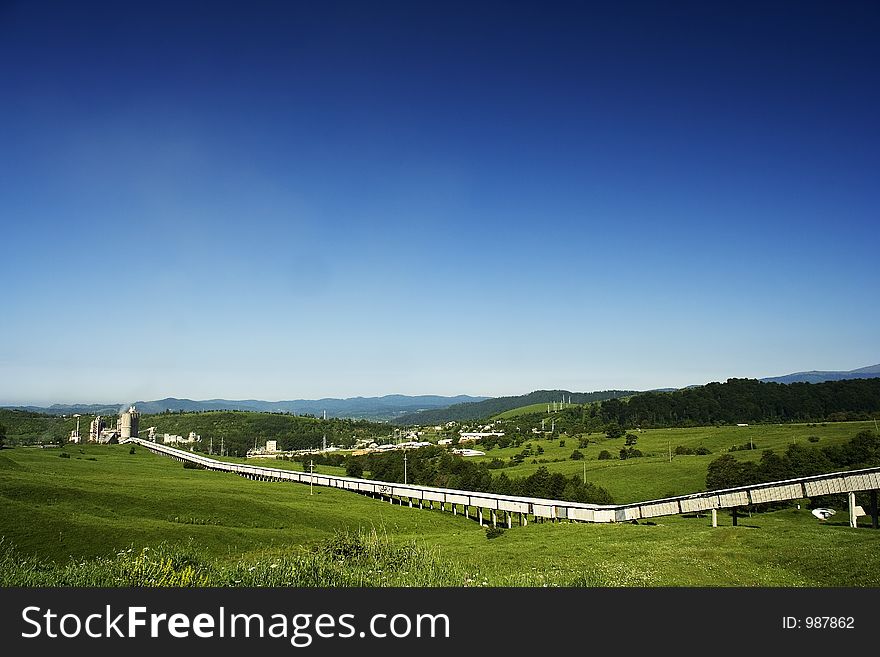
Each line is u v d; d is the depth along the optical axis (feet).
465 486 478.18
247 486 491.31
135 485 407.23
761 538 159.43
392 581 63.57
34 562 68.49
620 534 198.39
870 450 366.22
